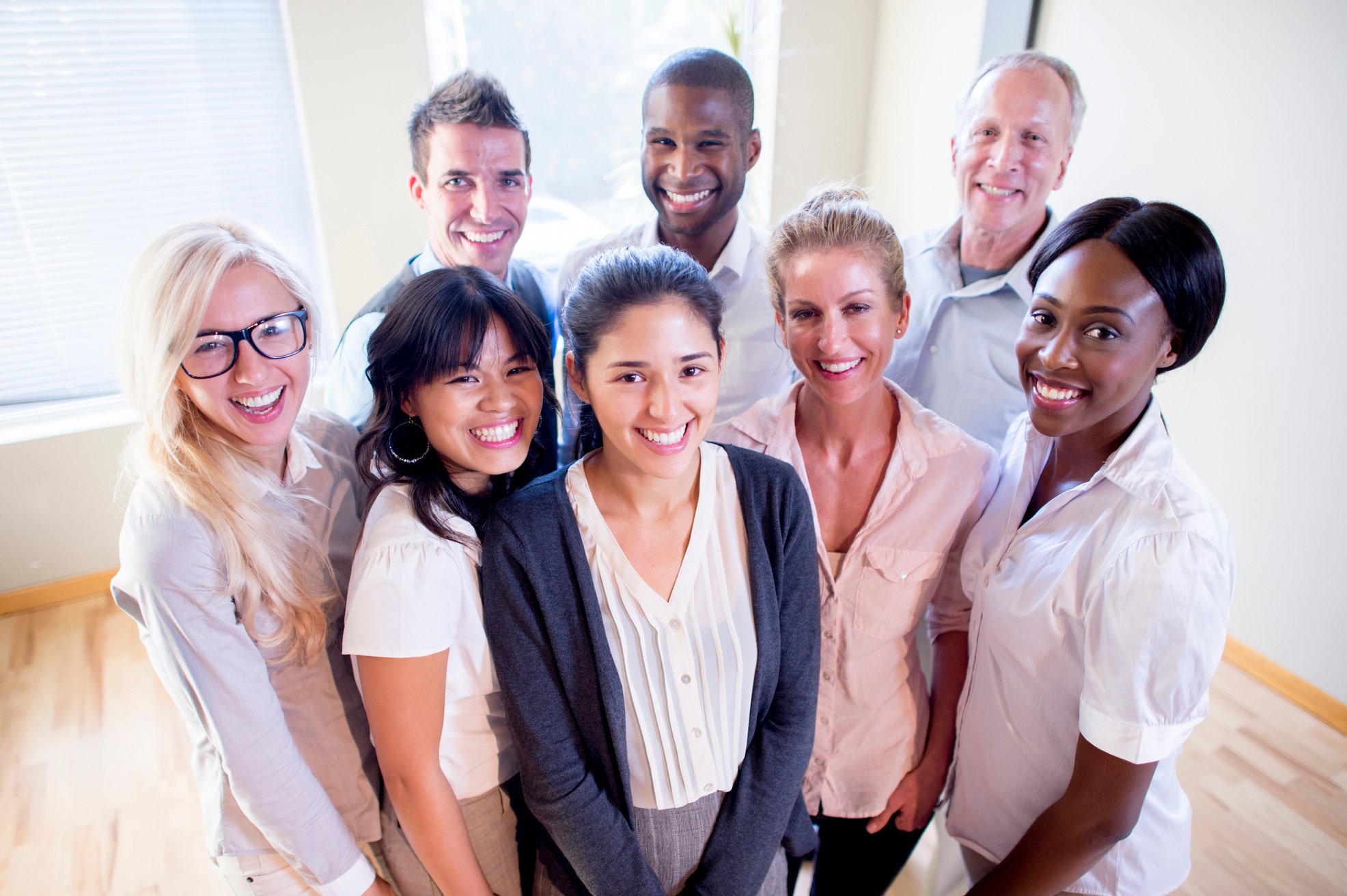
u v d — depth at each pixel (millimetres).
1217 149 2285
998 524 1230
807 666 1051
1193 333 965
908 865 1553
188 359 943
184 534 938
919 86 3182
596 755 992
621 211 3518
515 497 973
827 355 1136
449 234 1749
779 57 3277
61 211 2729
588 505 959
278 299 999
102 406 2920
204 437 994
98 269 2836
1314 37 2010
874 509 1242
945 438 1237
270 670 1060
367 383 1593
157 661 989
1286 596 2367
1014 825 1240
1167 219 921
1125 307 923
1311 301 2143
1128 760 956
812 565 1052
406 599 917
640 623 953
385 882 1178
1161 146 2432
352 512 1263
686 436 910
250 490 1001
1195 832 1986
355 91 2754
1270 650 2443
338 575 1199
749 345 1942
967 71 2926
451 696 1022
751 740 1056
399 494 994
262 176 2900
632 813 994
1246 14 2146
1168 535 926
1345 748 2234
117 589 961
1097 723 972
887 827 1450
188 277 917
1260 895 1833
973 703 1258
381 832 1183
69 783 2195
